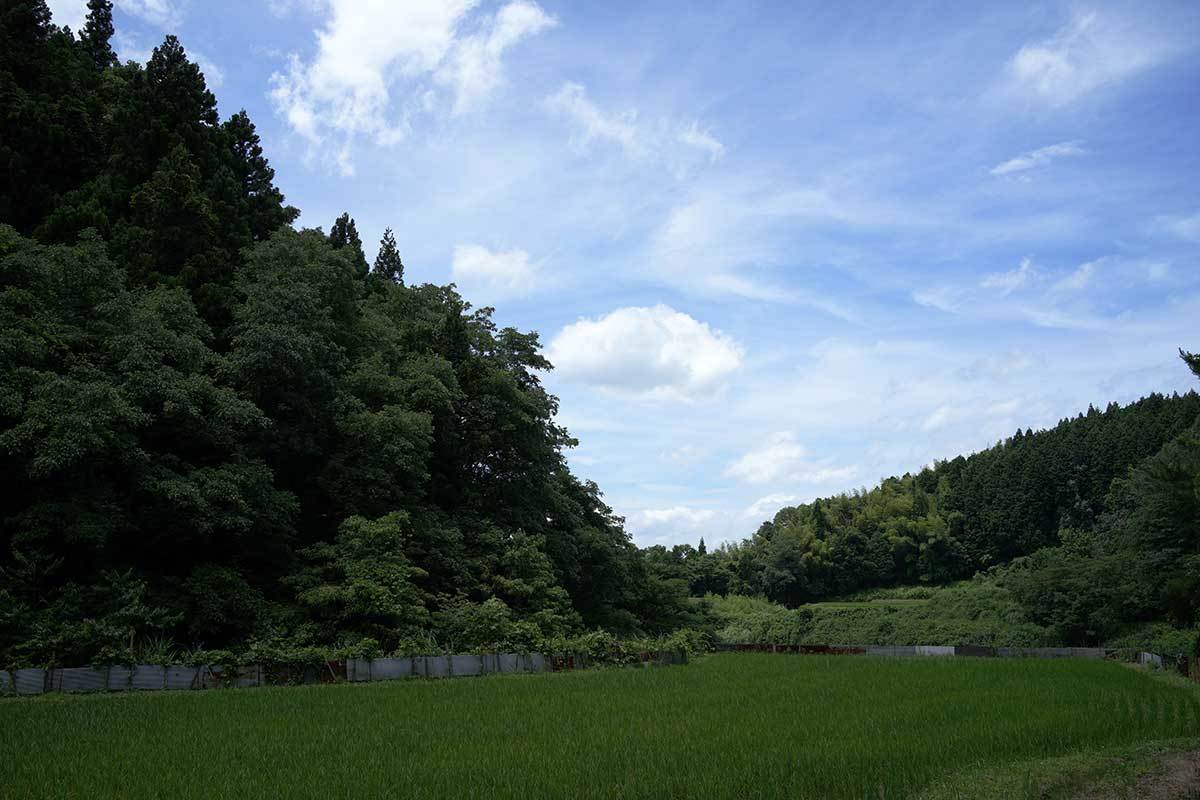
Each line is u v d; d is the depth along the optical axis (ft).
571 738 50.78
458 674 100.42
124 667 74.38
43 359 88.17
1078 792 37.06
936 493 435.53
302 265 129.39
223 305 122.11
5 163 132.87
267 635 93.76
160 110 146.20
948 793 36.11
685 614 208.33
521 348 167.53
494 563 136.67
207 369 111.55
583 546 164.96
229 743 47.29
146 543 95.96
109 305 96.22
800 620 306.76
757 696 76.79
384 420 118.52
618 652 127.95
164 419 95.45
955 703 70.18
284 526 105.91
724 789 36.37
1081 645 205.26
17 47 153.38
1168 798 36.04
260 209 166.61
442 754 44.78
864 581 393.70
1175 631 172.65
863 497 451.94
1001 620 242.17
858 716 61.82
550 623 128.47
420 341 153.28
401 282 219.00
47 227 123.24
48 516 81.82
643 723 57.72
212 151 152.97
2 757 42.68
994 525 366.02
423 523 126.31
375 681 90.27
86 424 79.41
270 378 108.27
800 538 409.69
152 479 88.33
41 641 72.28
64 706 62.23
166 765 40.93
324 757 43.70
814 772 39.93
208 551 102.42
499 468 150.82
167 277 120.26
